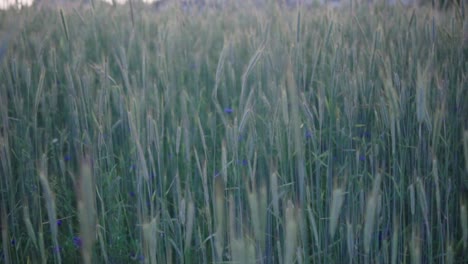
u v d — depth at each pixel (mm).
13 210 1271
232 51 1792
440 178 1416
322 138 1576
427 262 1268
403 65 1640
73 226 1424
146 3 2521
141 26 2221
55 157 1576
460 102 1501
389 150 1394
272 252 1222
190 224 1065
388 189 1394
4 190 1320
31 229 1076
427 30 1752
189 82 1902
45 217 1434
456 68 1691
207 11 2504
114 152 1654
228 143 1258
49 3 2318
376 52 1551
